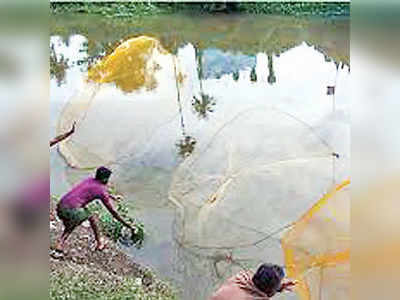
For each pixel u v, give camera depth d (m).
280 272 5.38
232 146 7.27
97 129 7.35
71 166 7.05
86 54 7.98
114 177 7.05
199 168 7.16
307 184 6.79
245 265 6.46
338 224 6.44
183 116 7.60
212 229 6.67
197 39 8.30
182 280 6.39
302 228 6.48
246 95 7.71
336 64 7.84
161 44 8.12
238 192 6.80
